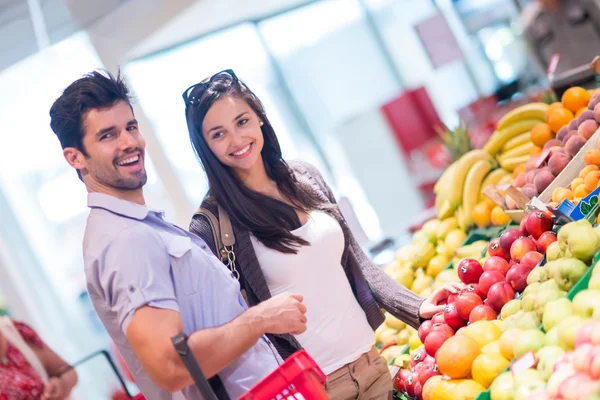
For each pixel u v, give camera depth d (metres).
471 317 2.37
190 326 1.88
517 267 2.38
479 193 3.50
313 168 2.73
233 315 1.95
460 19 8.70
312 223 2.45
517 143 3.52
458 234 3.42
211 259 2.00
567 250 2.15
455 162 3.74
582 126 2.69
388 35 8.66
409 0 8.69
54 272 8.52
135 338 1.71
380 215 7.70
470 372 2.08
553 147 2.91
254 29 7.36
